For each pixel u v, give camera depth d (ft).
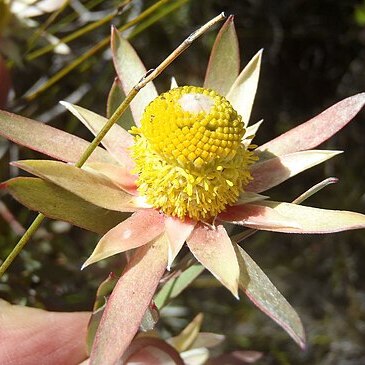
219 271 0.43
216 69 0.53
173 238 0.46
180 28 1.01
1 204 0.76
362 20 1.02
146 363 0.52
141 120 0.47
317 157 0.50
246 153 0.48
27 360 0.51
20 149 0.84
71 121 0.87
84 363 0.52
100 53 0.86
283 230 0.46
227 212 0.48
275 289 0.43
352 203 1.06
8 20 0.72
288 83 1.13
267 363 0.97
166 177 0.46
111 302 0.42
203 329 0.95
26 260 0.71
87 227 0.46
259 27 1.07
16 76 0.90
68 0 0.76
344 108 0.50
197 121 0.46
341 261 1.06
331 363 0.99
